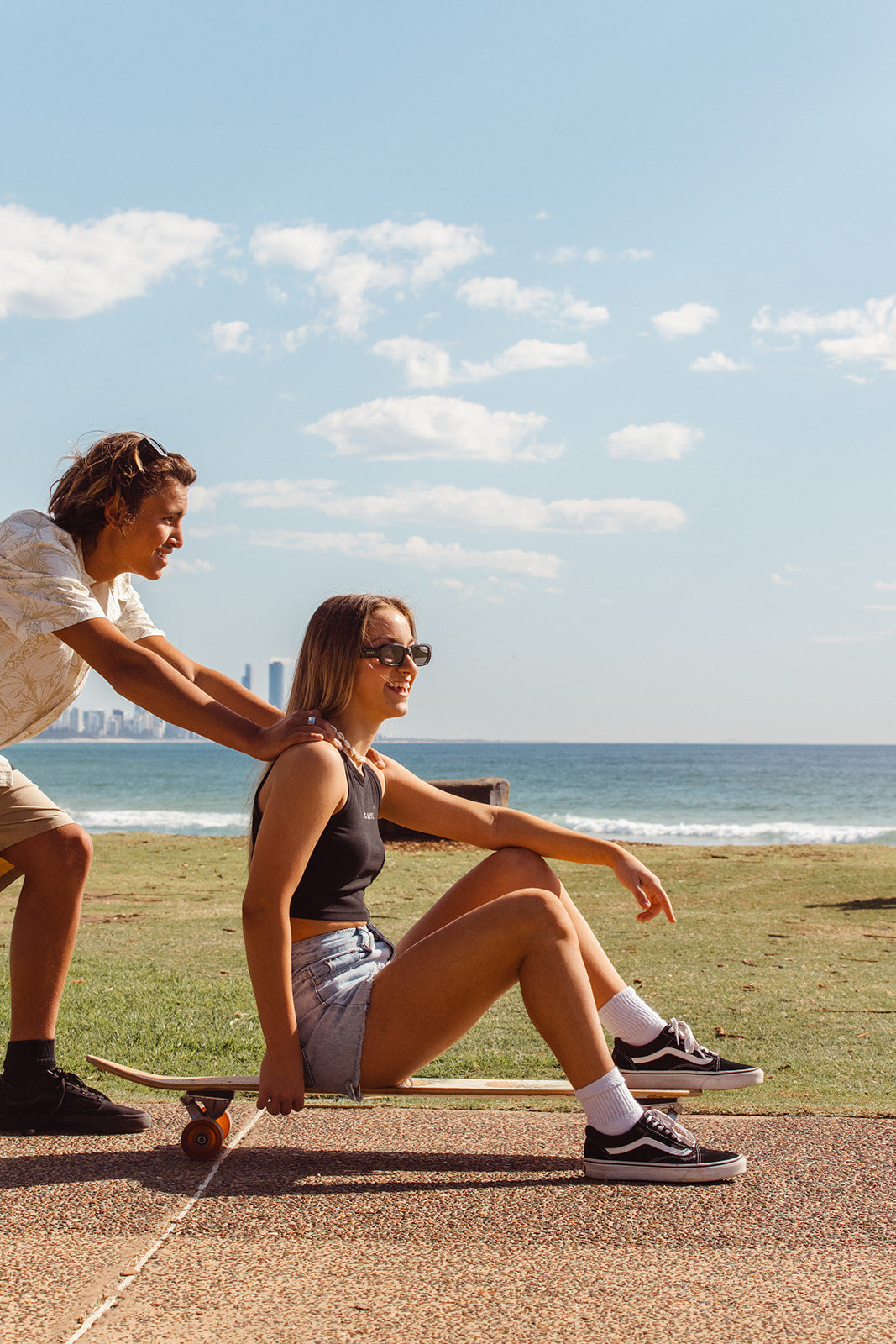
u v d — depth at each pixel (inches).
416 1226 88.7
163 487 119.4
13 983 119.7
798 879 413.1
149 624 134.9
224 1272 79.1
